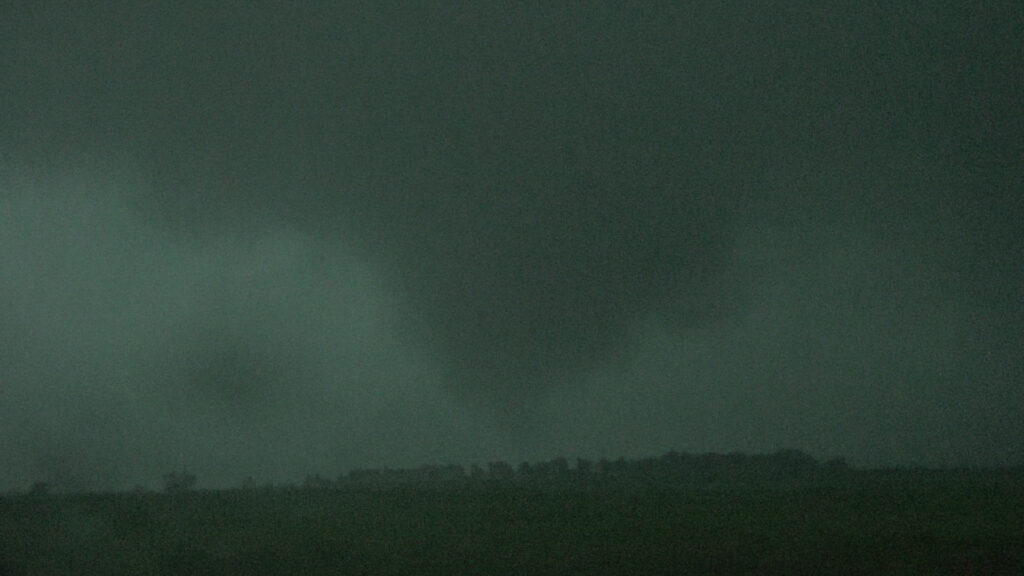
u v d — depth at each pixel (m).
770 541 35.34
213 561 32.81
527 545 35.47
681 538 36.44
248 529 39.47
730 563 31.81
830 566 31.25
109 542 36.06
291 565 32.12
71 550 34.59
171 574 31.05
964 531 36.81
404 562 32.53
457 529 39.28
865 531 37.19
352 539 36.81
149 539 36.56
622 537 36.94
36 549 34.66
